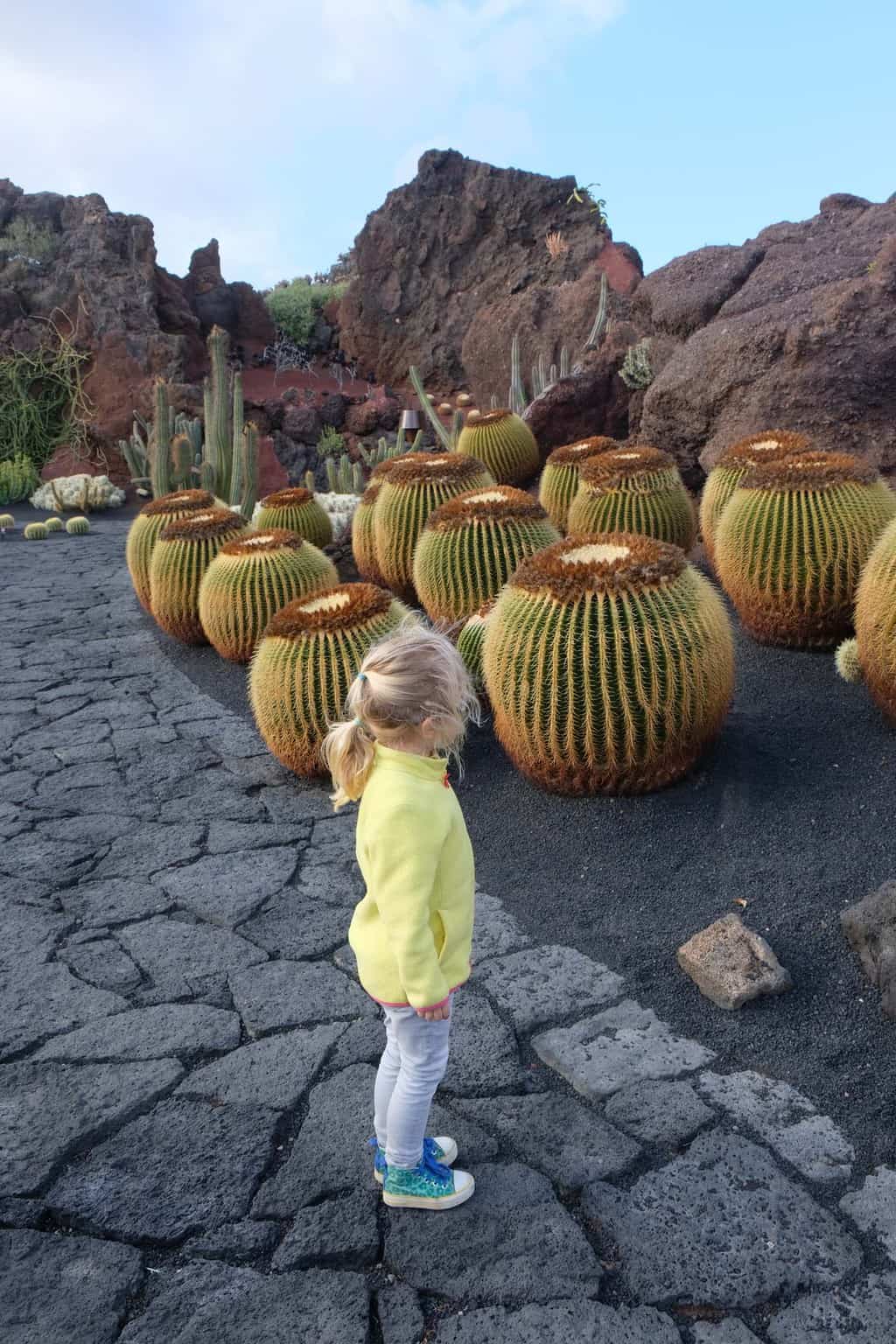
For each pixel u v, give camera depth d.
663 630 4.24
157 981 3.53
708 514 7.29
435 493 7.78
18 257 20.69
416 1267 2.29
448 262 22.02
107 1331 2.16
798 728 5.00
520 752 4.61
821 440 8.04
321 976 3.52
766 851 4.01
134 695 7.04
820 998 3.18
